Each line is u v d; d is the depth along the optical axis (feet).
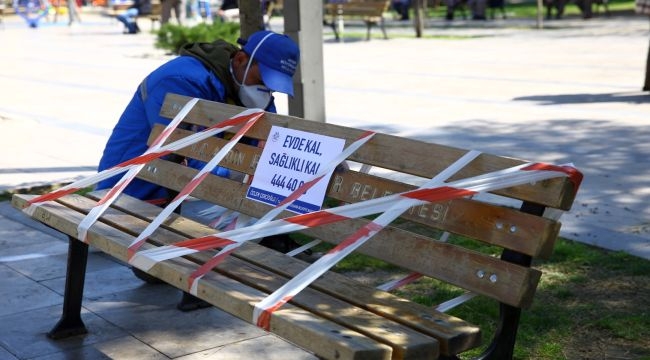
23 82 51.34
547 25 97.19
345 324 9.25
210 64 15.89
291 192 12.34
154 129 15.61
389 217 9.98
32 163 27.71
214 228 13.71
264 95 15.65
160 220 12.41
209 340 13.76
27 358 13.14
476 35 85.20
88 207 14.12
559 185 9.40
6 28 110.32
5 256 18.17
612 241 18.54
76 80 52.29
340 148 11.90
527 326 14.05
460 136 31.37
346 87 46.60
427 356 8.68
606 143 29.25
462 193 9.73
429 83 47.67
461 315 14.58
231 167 13.64
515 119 34.73
